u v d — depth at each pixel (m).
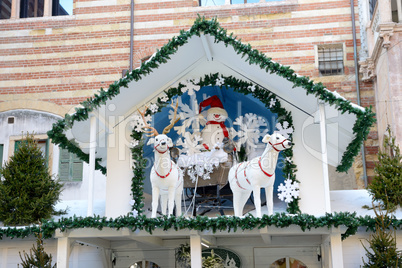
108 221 9.82
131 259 12.11
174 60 10.76
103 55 18.58
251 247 11.81
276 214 9.50
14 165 12.27
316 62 17.66
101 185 17.95
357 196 12.63
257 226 9.71
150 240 11.05
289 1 18.03
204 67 11.34
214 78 11.22
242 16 18.16
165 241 11.96
